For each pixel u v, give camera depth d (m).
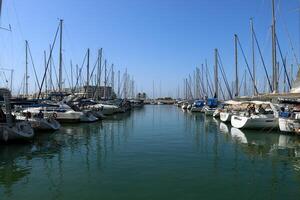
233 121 38.72
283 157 20.83
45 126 33.69
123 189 14.06
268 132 33.66
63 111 43.78
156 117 61.50
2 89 25.30
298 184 14.80
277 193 13.55
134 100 123.12
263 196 13.20
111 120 53.31
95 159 20.23
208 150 23.41
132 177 15.94
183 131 36.41
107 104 68.12
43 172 17.03
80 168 17.84
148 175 16.28
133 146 25.33
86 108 52.59
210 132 35.03
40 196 13.27
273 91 39.72
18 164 18.91
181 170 17.31
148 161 19.58
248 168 17.83
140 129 38.69
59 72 53.09
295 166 18.27
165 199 12.80
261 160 19.92
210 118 57.75
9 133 24.80
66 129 37.84
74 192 13.71
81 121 45.09
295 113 30.94
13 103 34.59
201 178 15.76
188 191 13.80
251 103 38.72
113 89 93.69
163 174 16.45
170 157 20.81
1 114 26.16
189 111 83.06
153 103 175.25
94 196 13.19
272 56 40.00
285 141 27.64
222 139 29.28
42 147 24.72
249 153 22.22
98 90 76.00
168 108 113.50
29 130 27.16
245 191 13.81
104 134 33.38
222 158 20.50
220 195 13.29
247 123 34.59
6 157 20.92
